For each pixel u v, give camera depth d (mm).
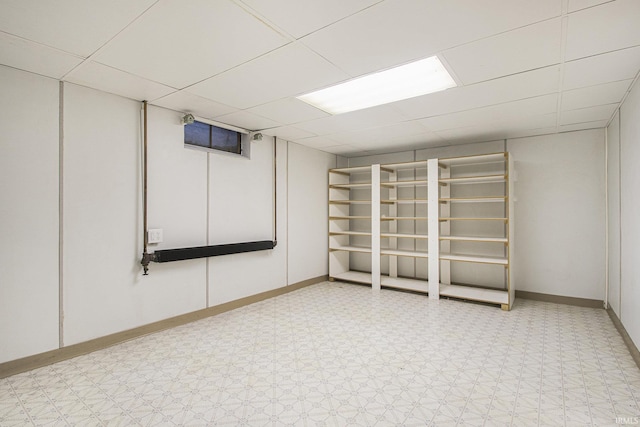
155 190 3371
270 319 3762
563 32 1981
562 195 4391
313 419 1931
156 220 3379
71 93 2781
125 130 3135
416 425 1875
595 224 4180
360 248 5699
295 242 5207
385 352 2855
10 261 2463
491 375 2445
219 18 1850
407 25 1922
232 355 2801
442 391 2230
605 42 2090
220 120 3928
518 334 3270
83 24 1904
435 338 3172
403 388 2270
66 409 2029
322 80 2736
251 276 4434
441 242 5176
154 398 2148
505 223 4766
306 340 3133
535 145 4582
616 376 2422
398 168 5594
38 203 2600
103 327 2967
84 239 2852
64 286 2732
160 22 1888
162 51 2240
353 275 5906
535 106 3346
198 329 3441
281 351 2881
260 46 2174
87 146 2873
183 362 2666
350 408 2039
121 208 3102
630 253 2947
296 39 2086
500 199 4367
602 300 4129
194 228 3742
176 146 3568
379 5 1723
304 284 5375
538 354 2803
